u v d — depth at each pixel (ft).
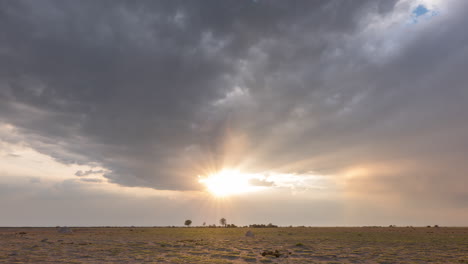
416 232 362.74
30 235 292.20
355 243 204.13
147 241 217.36
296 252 150.51
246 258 127.44
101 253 139.64
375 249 163.32
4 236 271.90
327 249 165.17
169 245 184.96
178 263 111.04
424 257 129.08
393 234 315.78
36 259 116.78
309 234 329.31
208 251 152.87
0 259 115.75
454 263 112.16
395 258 127.34
